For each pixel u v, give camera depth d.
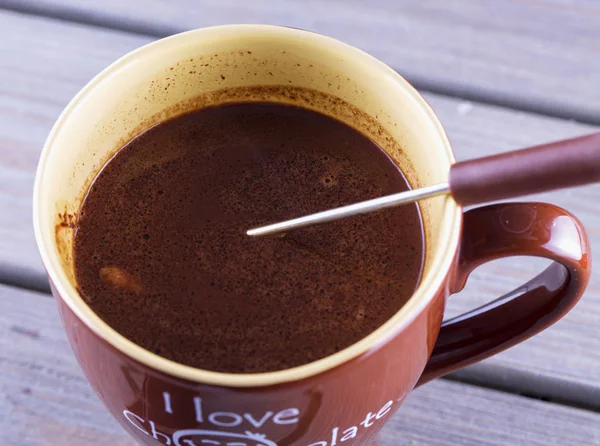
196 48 0.27
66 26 0.38
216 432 0.22
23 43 0.37
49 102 0.36
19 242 0.33
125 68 0.26
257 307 0.25
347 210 0.24
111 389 0.23
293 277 0.26
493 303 0.26
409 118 0.25
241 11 0.38
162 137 0.28
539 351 0.31
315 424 0.22
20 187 0.34
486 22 0.38
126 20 0.38
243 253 0.27
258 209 0.28
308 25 0.38
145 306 0.25
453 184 0.22
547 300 0.25
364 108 0.28
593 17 0.39
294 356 0.25
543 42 0.38
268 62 0.27
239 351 0.25
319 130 0.29
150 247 0.27
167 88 0.28
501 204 0.24
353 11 0.39
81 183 0.27
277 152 0.29
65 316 0.22
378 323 0.25
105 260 0.26
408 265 0.26
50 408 0.30
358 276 0.26
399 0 0.39
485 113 0.36
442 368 0.26
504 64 0.37
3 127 0.35
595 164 0.21
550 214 0.23
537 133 0.36
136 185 0.28
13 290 0.32
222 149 0.29
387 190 0.28
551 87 0.37
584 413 0.30
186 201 0.28
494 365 0.31
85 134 0.26
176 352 0.25
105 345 0.21
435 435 0.30
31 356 0.31
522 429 0.30
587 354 0.31
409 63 0.37
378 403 0.23
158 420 0.23
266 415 0.22
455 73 0.37
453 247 0.22
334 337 0.25
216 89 0.28
